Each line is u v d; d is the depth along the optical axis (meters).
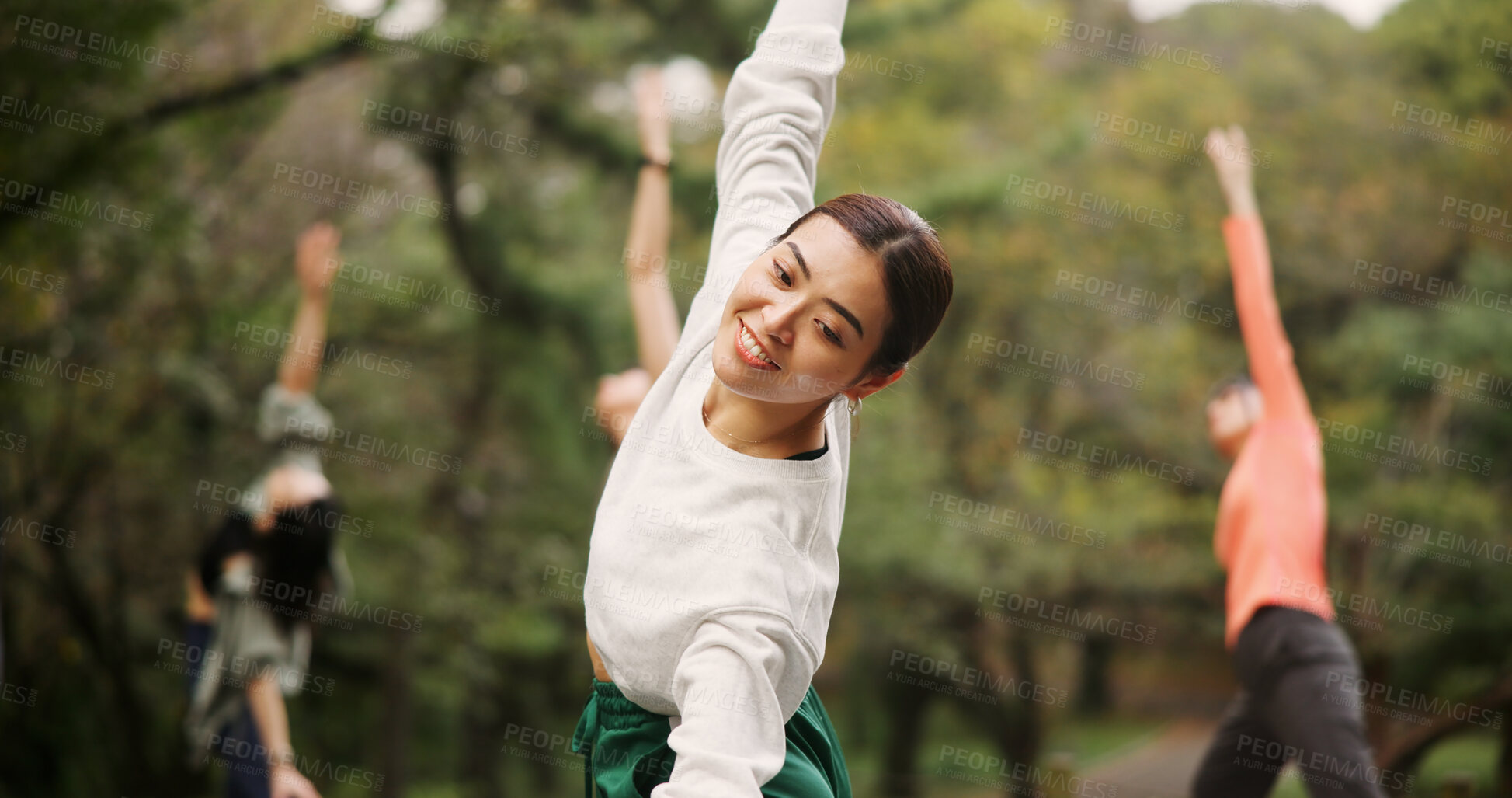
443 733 15.73
